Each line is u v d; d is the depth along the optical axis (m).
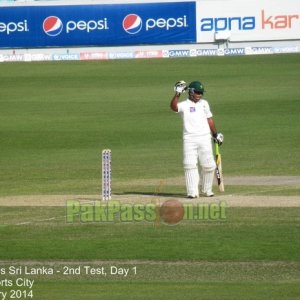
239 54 197.00
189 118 68.50
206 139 68.81
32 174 88.12
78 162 96.00
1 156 101.50
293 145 104.44
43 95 152.00
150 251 54.31
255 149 101.88
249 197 69.69
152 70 178.00
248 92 148.88
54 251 54.56
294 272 50.09
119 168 90.31
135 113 132.88
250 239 56.66
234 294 46.41
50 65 189.12
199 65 182.50
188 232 58.53
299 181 78.81
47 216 64.06
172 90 153.62
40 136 115.50
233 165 90.50
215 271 50.47
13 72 180.00
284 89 151.00
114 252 54.19
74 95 151.50
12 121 128.00
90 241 56.62
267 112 130.50
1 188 79.00
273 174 83.94
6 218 63.53
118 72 176.88
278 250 54.19
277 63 182.12
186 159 68.69
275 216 62.59
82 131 118.88
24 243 56.44
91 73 176.62
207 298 45.78
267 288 47.34
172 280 48.97
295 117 125.81
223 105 137.50
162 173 86.44
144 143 109.06
